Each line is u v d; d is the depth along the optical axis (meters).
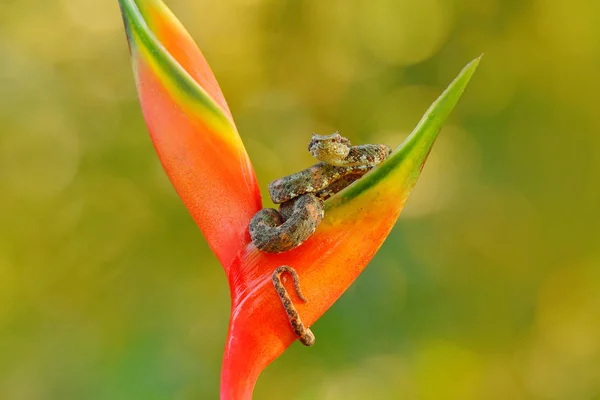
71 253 1.54
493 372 1.58
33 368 1.46
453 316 1.50
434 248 1.56
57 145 1.60
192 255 1.52
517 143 1.60
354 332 1.35
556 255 1.61
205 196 0.83
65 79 1.64
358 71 1.64
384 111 1.63
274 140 1.60
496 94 1.61
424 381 1.41
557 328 1.68
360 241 0.81
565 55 1.60
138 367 1.36
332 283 0.81
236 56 1.64
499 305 1.58
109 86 1.65
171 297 1.48
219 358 1.42
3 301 1.50
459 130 1.64
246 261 0.81
